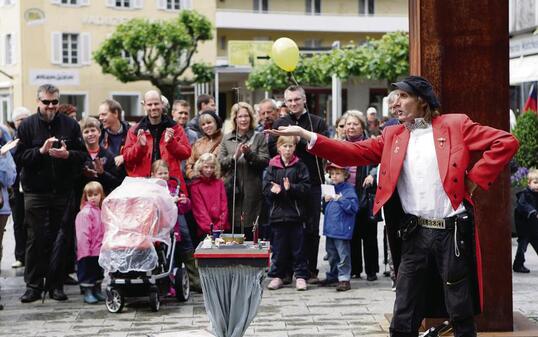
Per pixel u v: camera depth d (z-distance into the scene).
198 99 13.39
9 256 15.16
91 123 11.28
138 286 9.98
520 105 27.44
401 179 6.57
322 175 11.62
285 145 11.12
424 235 6.46
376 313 9.60
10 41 50.97
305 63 38.00
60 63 50.59
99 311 10.10
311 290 11.16
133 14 52.44
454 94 8.06
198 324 9.27
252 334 8.64
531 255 14.27
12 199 13.56
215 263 7.07
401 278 6.55
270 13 59.59
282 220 11.16
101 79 51.44
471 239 6.46
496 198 8.17
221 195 11.04
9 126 16.11
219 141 11.69
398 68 36.34
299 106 11.45
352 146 6.72
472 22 8.05
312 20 60.69
